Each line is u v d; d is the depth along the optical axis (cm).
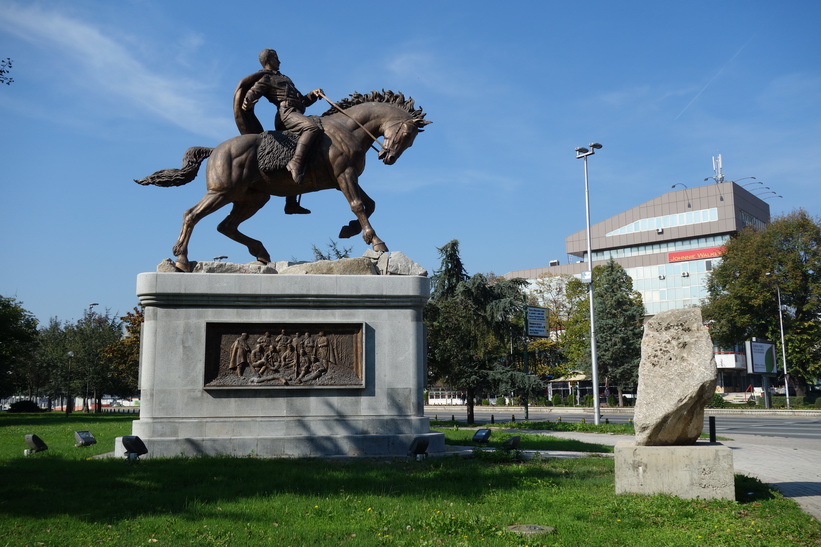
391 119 1357
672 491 841
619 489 858
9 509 742
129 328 5056
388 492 859
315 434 1238
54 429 2117
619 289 5484
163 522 690
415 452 1184
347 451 1225
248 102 1323
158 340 1233
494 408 5428
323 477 945
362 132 1357
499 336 3080
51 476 935
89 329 4875
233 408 1230
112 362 4816
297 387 1242
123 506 760
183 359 1233
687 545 622
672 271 8850
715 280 5344
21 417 3431
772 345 5050
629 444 878
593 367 2827
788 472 1249
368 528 677
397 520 708
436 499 821
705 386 842
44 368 5312
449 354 2962
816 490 1011
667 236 8944
